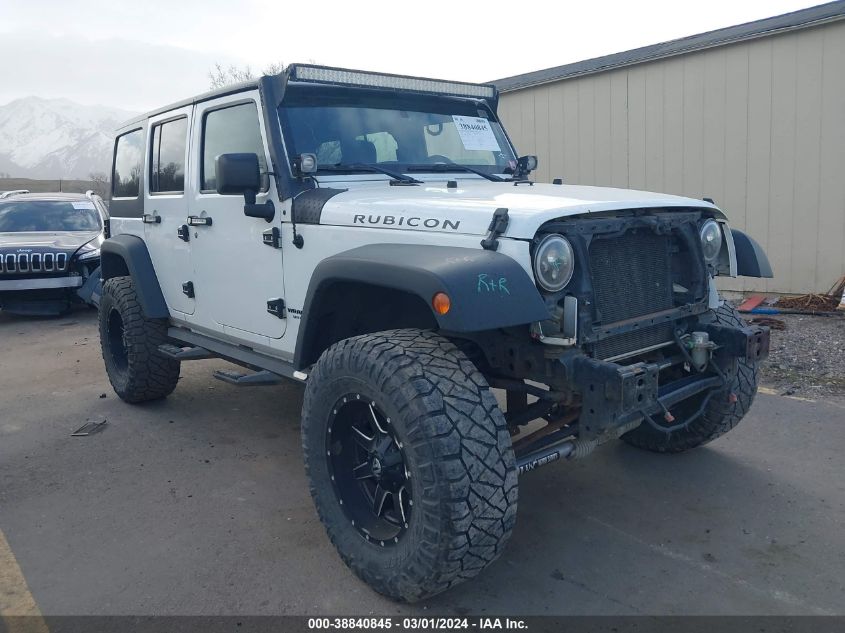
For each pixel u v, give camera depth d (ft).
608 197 10.05
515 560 10.10
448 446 7.91
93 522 11.45
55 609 9.09
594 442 9.41
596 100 30.68
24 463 14.01
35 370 21.65
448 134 13.79
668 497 11.87
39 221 34.04
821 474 12.48
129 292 16.67
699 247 10.59
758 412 15.51
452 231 8.99
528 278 8.33
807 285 26.21
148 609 9.05
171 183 14.93
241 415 16.69
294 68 11.57
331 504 9.66
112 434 15.55
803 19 25.02
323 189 11.30
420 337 8.97
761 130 26.37
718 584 9.36
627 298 9.67
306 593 9.35
